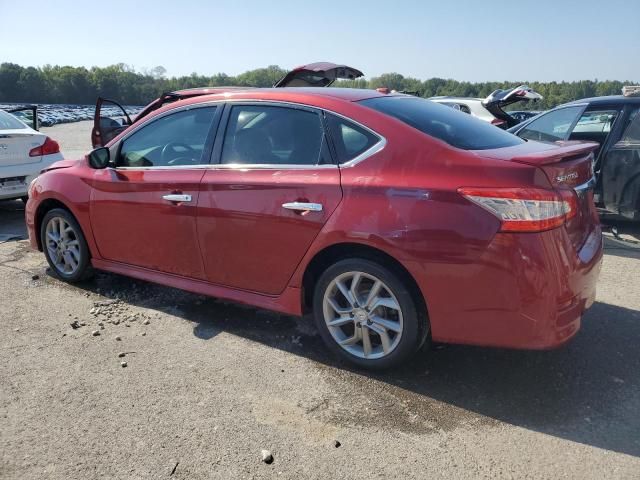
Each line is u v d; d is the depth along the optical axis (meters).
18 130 7.31
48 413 2.85
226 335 3.76
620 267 5.09
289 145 3.38
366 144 3.10
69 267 4.76
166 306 4.27
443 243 2.75
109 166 4.30
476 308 2.76
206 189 3.62
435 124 3.25
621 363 3.29
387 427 2.71
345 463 2.45
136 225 4.07
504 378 3.14
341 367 3.30
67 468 2.44
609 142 6.04
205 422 2.76
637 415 2.77
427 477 2.36
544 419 2.75
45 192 4.67
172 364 3.36
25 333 3.81
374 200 2.95
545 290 2.65
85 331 3.83
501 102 10.22
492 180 2.69
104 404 2.93
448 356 3.40
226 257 3.62
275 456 2.50
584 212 3.14
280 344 3.62
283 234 3.30
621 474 2.36
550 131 6.85
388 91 3.91
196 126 3.84
